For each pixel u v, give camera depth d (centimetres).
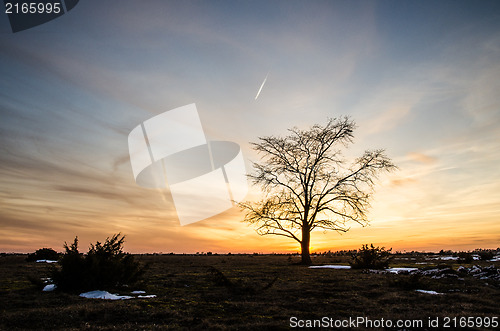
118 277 1123
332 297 998
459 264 2469
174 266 2408
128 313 756
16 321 684
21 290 1088
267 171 3116
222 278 1220
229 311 805
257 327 649
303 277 1567
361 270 2034
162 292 1092
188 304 880
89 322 691
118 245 1220
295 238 2916
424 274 1535
